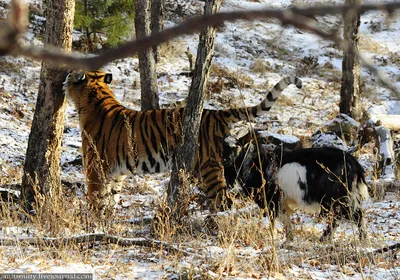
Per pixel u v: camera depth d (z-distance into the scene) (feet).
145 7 78.69
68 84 45.39
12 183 54.75
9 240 32.07
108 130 44.19
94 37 103.04
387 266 30.83
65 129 77.66
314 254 33.45
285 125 84.99
